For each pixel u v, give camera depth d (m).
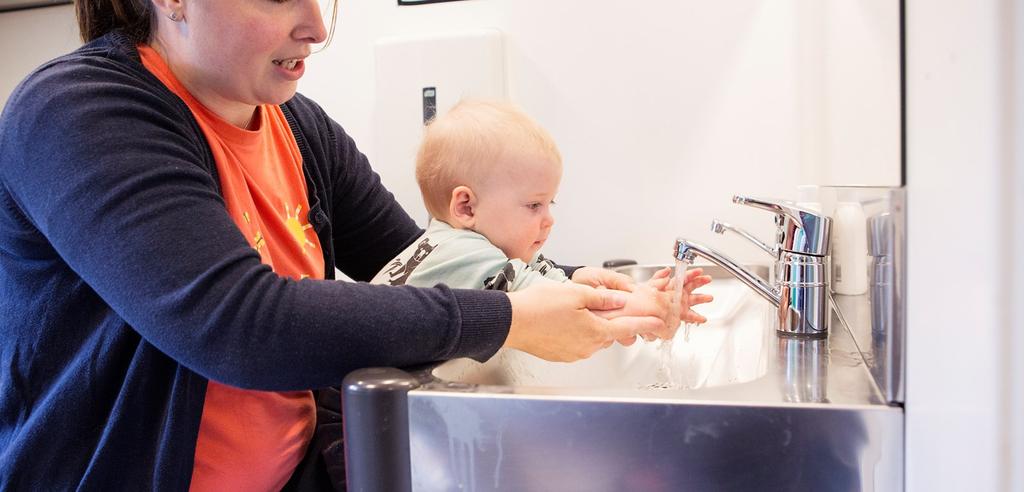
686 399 0.49
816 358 0.64
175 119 0.64
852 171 0.89
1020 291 0.33
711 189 1.32
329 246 0.89
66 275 0.64
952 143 0.38
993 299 0.34
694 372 0.89
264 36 0.65
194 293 0.53
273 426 0.70
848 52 0.92
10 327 0.65
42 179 0.56
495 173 0.92
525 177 0.92
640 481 0.50
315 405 0.77
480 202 0.94
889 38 0.60
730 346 0.89
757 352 0.76
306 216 0.85
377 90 1.40
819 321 0.74
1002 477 0.34
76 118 0.57
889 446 0.48
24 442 0.62
